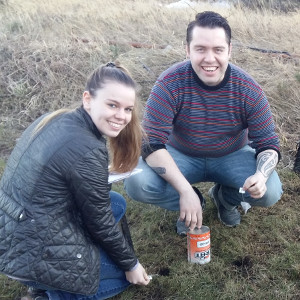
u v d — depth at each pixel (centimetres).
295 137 391
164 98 245
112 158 227
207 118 246
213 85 238
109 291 229
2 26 631
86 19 685
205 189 332
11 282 249
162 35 613
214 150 258
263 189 235
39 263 186
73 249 193
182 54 540
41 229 186
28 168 188
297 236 275
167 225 293
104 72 193
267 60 517
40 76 508
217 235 279
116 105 191
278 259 254
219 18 230
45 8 770
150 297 236
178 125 256
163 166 245
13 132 444
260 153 250
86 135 188
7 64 533
